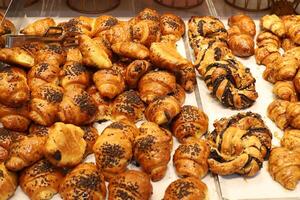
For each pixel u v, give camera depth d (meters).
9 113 0.87
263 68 1.10
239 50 1.11
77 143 0.81
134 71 0.96
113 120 0.94
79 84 0.95
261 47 1.12
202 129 0.90
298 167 0.82
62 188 0.76
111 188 0.76
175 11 1.29
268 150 0.86
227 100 0.96
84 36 1.00
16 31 1.16
